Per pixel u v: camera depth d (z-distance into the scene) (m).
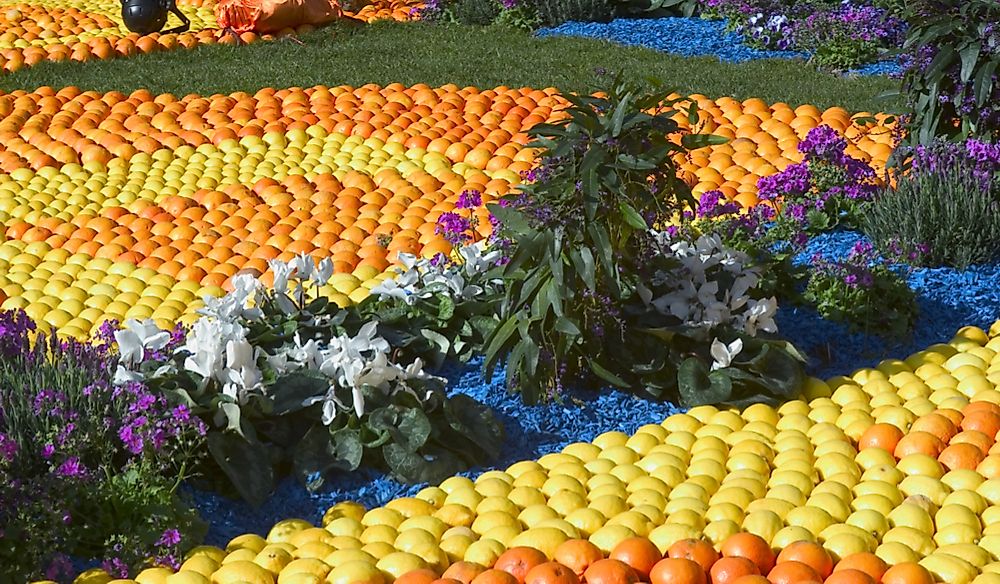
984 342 6.33
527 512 4.58
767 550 4.21
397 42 13.87
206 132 10.02
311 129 9.98
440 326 6.13
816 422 5.45
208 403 5.12
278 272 6.12
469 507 4.71
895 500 4.60
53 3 16.48
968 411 5.26
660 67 12.44
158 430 4.55
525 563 4.14
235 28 14.34
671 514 4.51
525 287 5.52
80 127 10.17
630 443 5.24
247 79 11.91
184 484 5.00
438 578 4.20
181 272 7.62
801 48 13.51
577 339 5.63
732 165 9.17
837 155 7.81
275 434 5.24
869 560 4.09
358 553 4.29
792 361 5.85
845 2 13.91
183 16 14.40
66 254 8.05
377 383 5.37
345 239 8.13
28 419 4.84
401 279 6.32
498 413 5.64
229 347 5.17
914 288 6.86
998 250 7.20
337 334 5.97
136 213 8.73
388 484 5.14
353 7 15.76
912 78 8.14
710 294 5.94
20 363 5.19
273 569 4.30
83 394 4.94
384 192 8.83
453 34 14.38
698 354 5.85
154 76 12.21
